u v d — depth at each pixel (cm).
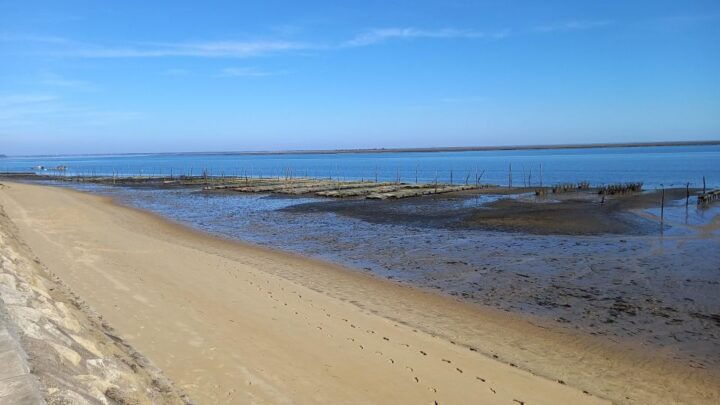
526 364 953
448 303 1362
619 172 8419
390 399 690
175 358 724
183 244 2247
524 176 7981
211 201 4503
